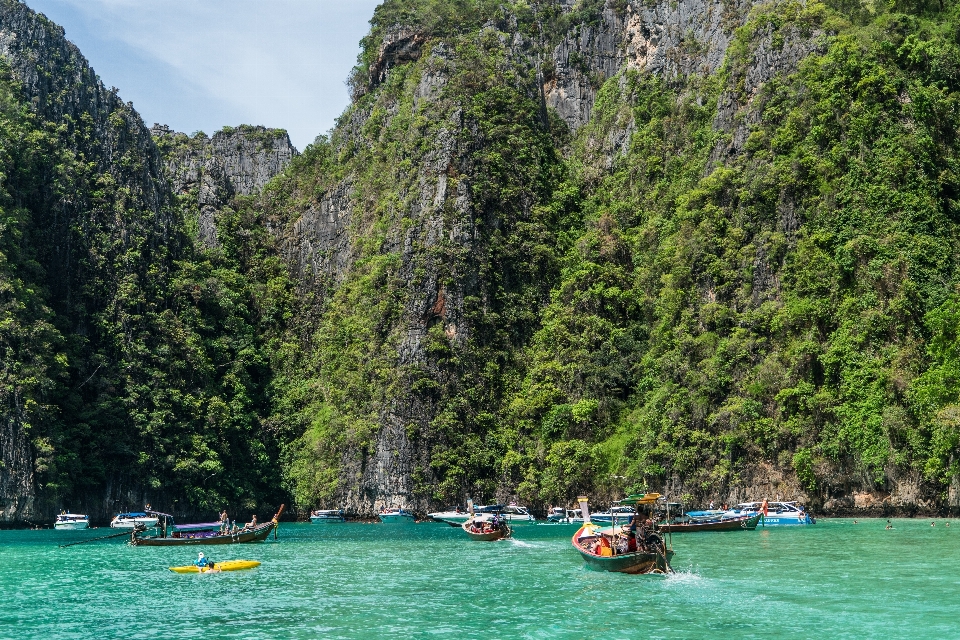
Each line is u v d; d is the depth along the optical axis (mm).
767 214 120438
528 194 152750
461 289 139750
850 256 108000
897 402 97625
